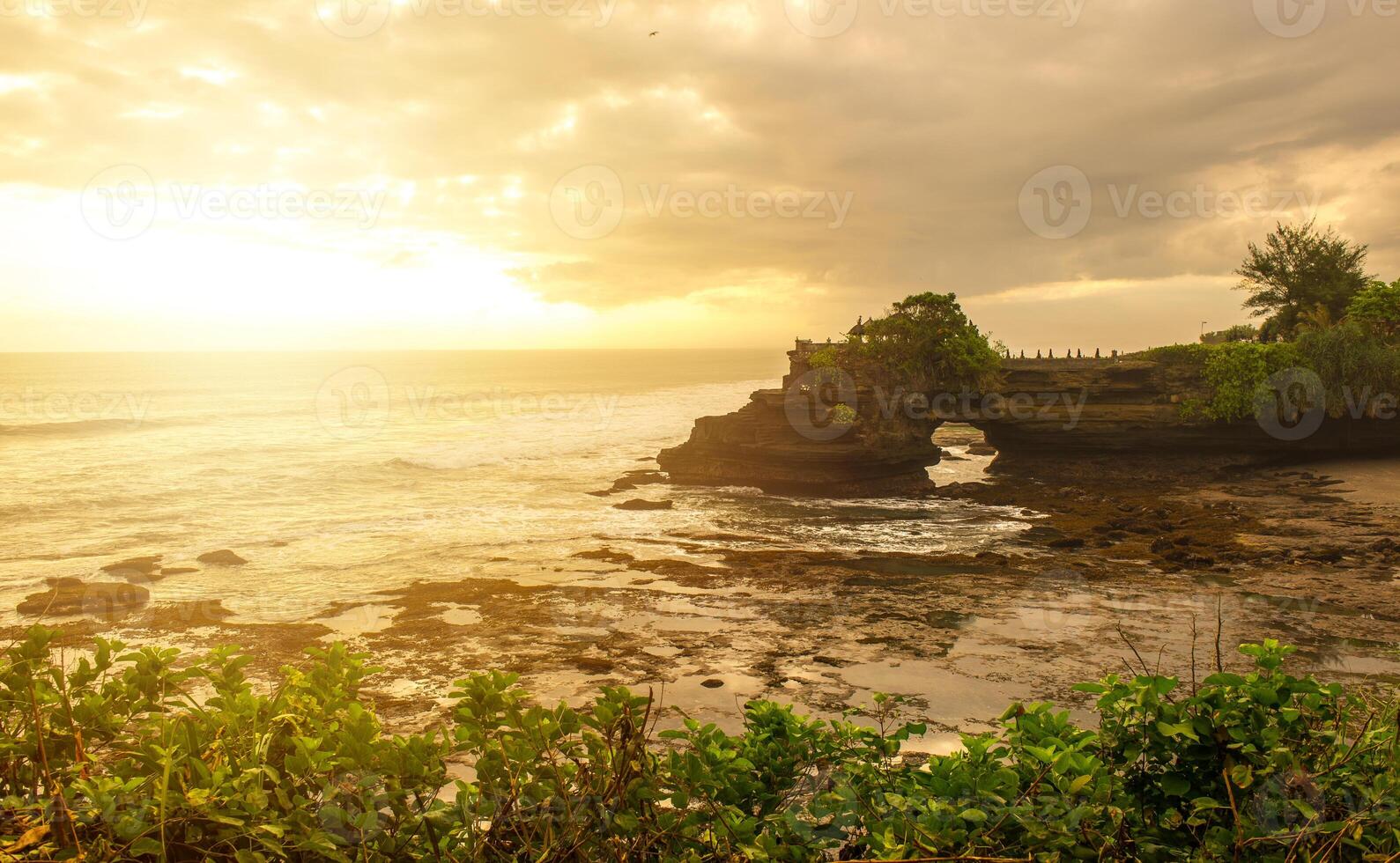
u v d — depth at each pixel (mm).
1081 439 54562
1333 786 3303
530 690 19516
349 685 3914
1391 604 25984
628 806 3322
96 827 3000
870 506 47594
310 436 83688
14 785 3354
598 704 3516
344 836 3064
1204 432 53438
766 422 52625
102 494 51969
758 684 19797
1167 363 55938
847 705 18219
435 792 3340
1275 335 68688
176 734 3424
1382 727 3531
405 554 35594
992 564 33062
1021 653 21891
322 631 24656
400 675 20812
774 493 51812
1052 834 3127
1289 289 67375
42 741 3412
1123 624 24250
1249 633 23031
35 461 65812
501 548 36750
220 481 56906
